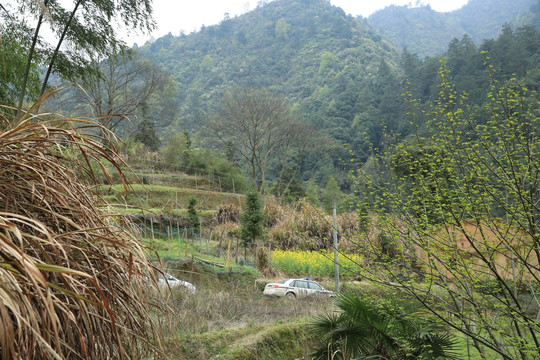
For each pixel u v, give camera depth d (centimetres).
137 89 3956
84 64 1242
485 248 632
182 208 2906
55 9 1134
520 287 653
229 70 17412
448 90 649
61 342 146
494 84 627
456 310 626
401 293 660
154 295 217
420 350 572
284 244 2597
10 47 1023
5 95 1017
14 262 130
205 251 2206
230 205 3186
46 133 170
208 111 13262
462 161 627
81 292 163
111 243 182
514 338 573
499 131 596
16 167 174
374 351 616
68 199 187
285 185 5491
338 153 6950
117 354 188
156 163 3875
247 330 822
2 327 111
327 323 617
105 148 196
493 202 636
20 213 173
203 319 816
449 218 625
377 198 675
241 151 5703
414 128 683
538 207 577
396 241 657
